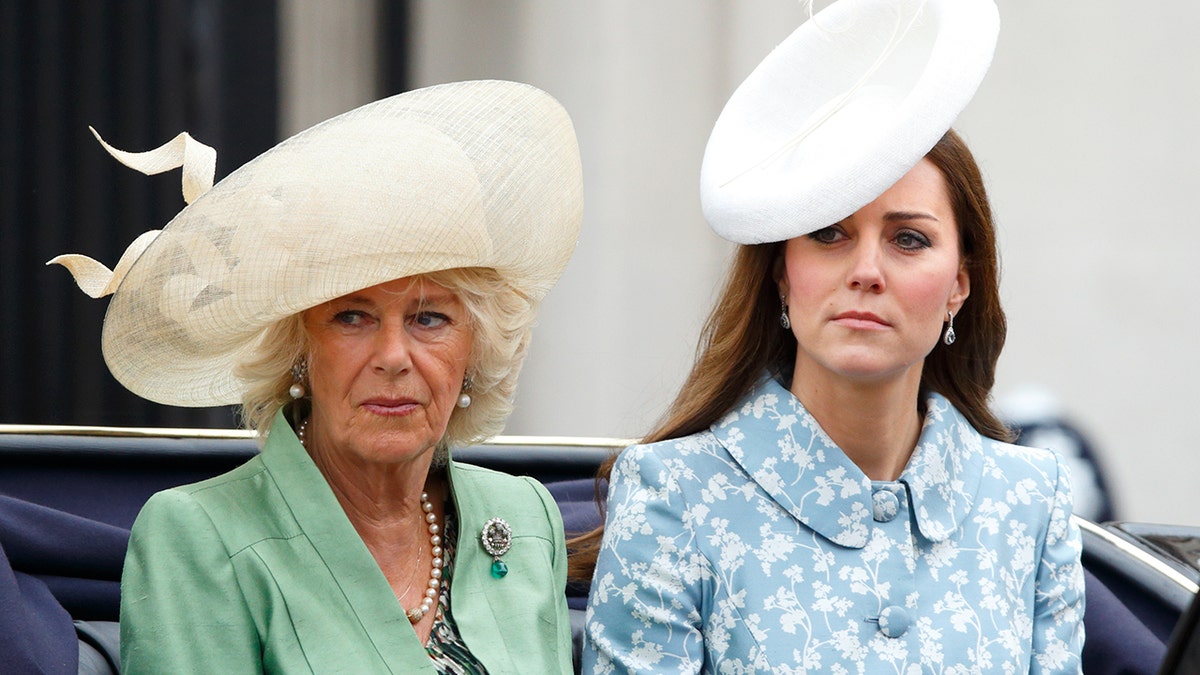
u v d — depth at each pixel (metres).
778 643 11.68
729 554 12.01
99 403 23.80
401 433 11.21
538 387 28.98
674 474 12.24
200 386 12.07
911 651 11.73
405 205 10.72
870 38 12.33
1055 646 12.27
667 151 28.55
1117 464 28.95
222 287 10.77
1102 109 29.03
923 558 12.19
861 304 11.56
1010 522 12.54
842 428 12.31
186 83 24.14
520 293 11.96
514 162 11.24
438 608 11.95
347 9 25.55
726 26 28.38
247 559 11.13
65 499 13.81
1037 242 29.16
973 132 29.14
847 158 11.45
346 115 10.88
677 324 28.61
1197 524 28.56
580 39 27.89
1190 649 9.30
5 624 11.23
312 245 10.63
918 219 11.63
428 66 26.48
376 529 11.88
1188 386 28.77
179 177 23.89
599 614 12.04
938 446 12.48
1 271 23.41
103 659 12.38
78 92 23.55
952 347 13.11
